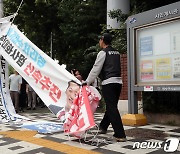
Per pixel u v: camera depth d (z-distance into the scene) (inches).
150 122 293.7
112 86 203.3
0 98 308.8
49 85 244.2
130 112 276.1
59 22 624.4
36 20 634.2
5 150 183.2
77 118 199.5
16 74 424.5
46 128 252.8
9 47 285.1
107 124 224.5
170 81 241.6
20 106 449.4
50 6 604.4
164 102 286.5
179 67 234.7
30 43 269.9
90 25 548.7
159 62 250.1
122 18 371.6
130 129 247.9
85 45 569.9
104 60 205.8
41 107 518.0
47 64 250.8
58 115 229.5
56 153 173.9
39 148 186.2
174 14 234.4
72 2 566.3
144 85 260.2
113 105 202.7
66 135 224.7
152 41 256.1
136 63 270.2
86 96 201.3
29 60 267.0
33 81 257.8
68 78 227.9
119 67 209.8
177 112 273.3
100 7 537.3
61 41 636.7
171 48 240.5
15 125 274.1
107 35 213.5
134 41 270.2
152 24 253.0
